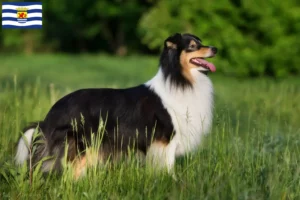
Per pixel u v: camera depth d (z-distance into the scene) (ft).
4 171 25.03
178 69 27.09
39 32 179.11
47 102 44.88
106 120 26.25
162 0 86.69
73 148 25.68
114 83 79.30
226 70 81.41
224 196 21.62
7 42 174.70
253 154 27.76
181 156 28.53
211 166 25.73
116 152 26.55
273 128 36.60
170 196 22.17
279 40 79.97
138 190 23.26
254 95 55.47
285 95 50.14
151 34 86.53
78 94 26.63
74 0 172.96
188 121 27.07
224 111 32.24
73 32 183.11
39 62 135.03
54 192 23.38
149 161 26.14
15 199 23.40
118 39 180.04
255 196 21.84
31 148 24.82
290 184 24.18
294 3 80.74
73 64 130.11
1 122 34.32
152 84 27.32
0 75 98.68
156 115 26.58
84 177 24.91
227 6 80.18
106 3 172.24
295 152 28.99
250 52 80.07
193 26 82.58
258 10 79.56
